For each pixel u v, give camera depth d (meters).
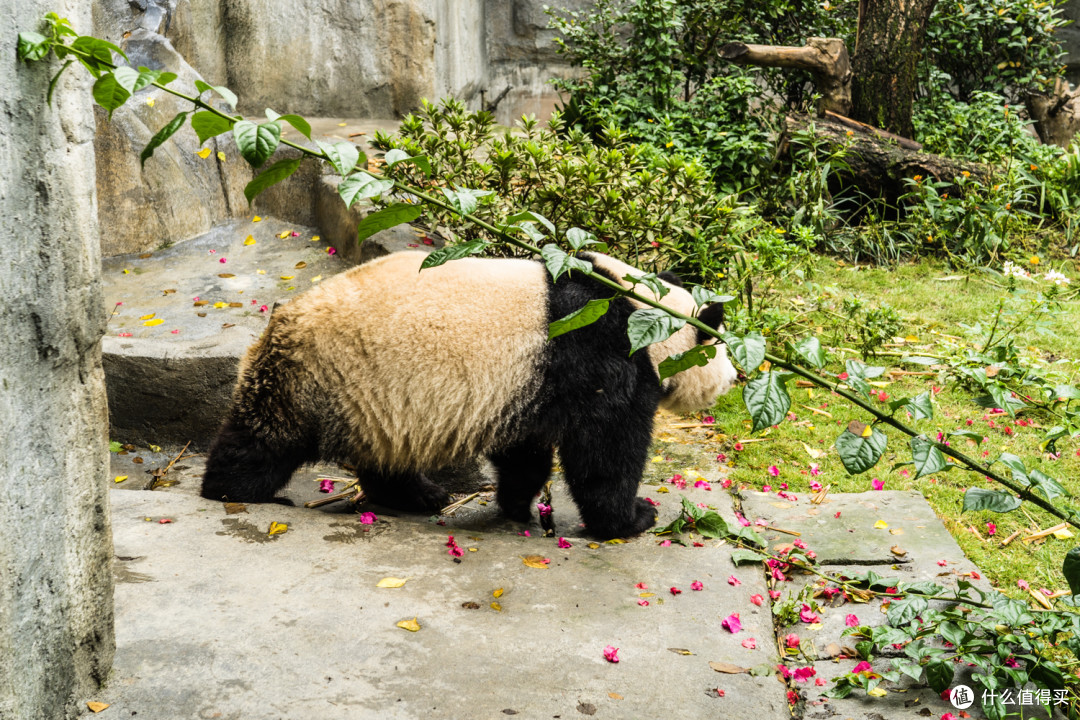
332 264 5.76
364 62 8.34
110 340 4.40
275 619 2.52
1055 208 7.81
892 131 8.21
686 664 2.48
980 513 3.87
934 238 7.21
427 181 5.23
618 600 2.81
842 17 10.13
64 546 2.00
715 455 4.45
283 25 8.13
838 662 2.75
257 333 4.69
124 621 2.45
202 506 3.22
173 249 5.95
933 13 9.25
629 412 3.37
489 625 2.59
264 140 1.82
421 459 3.37
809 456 4.39
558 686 2.33
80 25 1.97
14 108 1.74
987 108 8.82
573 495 3.50
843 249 7.31
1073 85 11.57
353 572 2.82
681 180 5.52
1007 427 4.57
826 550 3.42
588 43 8.94
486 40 11.28
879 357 5.44
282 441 3.35
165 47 6.29
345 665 2.34
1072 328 5.91
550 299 3.32
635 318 2.13
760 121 8.55
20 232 1.78
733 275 5.73
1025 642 2.57
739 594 2.90
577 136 5.50
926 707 2.53
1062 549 3.61
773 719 2.29
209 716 2.12
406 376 3.22
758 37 9.09
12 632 1.83
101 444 2.13
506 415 3.32
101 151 5.60
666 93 8.33
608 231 4.93
